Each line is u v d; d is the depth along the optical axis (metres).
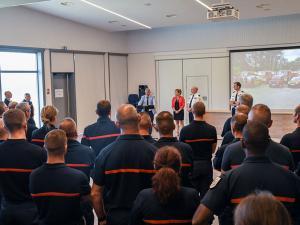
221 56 12.93
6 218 2.57
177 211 1.86
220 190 1.81
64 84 11.76
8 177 2.56
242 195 1.76
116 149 2.32
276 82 12.08
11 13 9.54
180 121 11.82
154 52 14.17
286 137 3.10
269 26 12.01
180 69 13.73
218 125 10.92
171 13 10.34
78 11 10.20
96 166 2.37
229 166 2.48
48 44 10.79
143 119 3.01
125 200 2.29
